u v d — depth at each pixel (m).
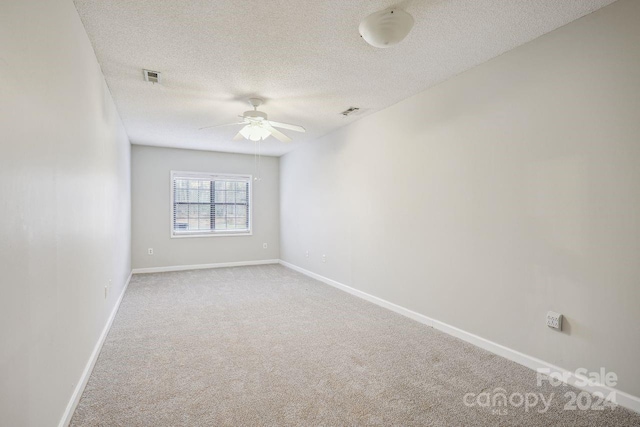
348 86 3.24
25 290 1.23
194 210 6.49
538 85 2.34
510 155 2.53
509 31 2.28
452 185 3.02
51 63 1.53
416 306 3.44
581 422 1.80
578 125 2.12
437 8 2.02
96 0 1.92
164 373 2.32
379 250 3.99
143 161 5.99
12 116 1.13
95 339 2.50
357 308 3.87
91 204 2.37
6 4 1.09
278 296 4.40
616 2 1.95
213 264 6.58
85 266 2.17
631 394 1.90
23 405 1.21
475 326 2.81
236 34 2.31
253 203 6.95
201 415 1.84
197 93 3.39
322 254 5.33
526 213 2.42
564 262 2.20
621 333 1.94
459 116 2.95
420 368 2.40
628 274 1.91
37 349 1.34
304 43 2.43
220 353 2.65
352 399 2.01
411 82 3.14
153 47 2.48
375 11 2.05
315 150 5.55
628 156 1.91
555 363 2.25
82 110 2.11
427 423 1.79
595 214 2.04
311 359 2.55
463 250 2.91
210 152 6.54
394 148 3.74
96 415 1.83
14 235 1.14
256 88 3.28
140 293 4.53
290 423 1.78
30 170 1.29
